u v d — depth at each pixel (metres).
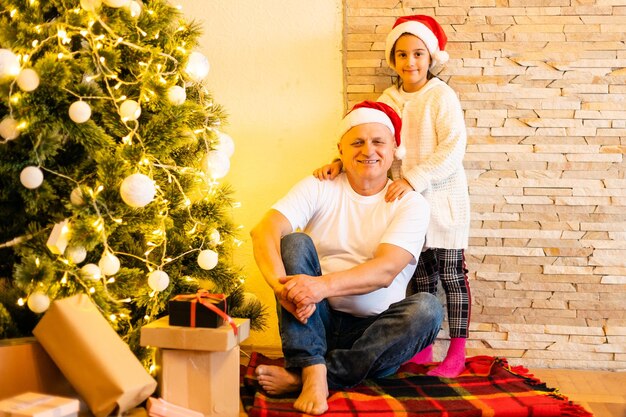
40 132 1.76
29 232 1.88
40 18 1.90
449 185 2.32
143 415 1.68
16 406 1.48
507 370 2.21
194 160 2.18
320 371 1.89
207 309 1.77
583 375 2.39
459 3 2.45
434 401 1.89
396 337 1.96
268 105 2.53
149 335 1.76
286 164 2.54
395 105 2.38
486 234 2.50
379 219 2.13
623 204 2.45
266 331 2.56
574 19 2.43
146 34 2.01
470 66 2.47
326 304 2.10
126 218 1.91
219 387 1.78
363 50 2.48
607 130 2.44
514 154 2.47
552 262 2.48
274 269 1.95
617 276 2.46
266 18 2.51
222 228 2.24
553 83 2.45
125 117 1.86
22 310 1.90
